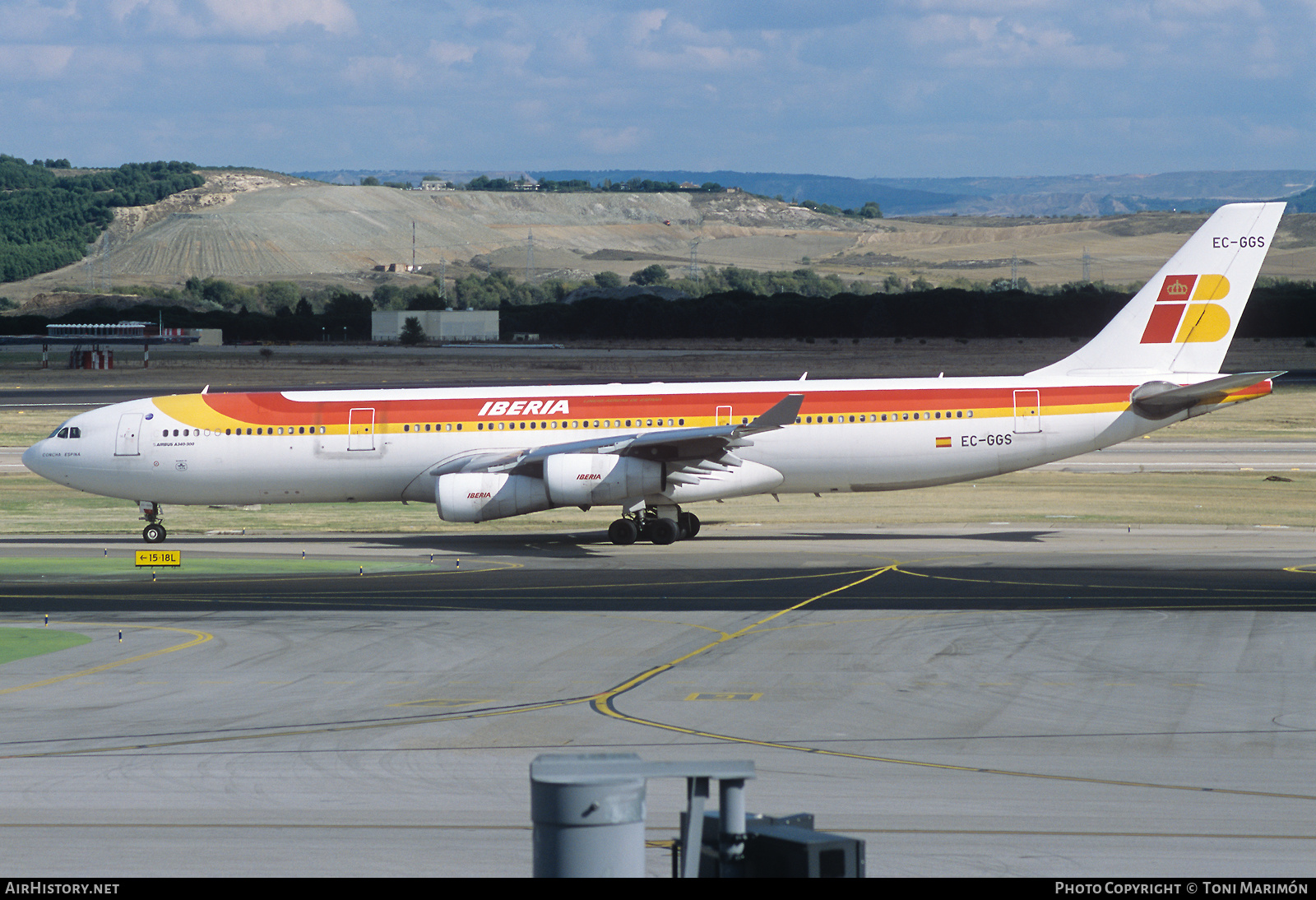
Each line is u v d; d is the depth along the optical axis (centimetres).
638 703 8381
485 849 5591
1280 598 11931
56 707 8319
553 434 17200
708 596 12506
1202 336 16925
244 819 6041
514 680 9062
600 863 3391
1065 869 5259
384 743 7456
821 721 7869
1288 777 6619
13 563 15212
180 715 8131
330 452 17212
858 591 12638
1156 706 8144
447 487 16338
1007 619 11050
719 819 3791
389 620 11344
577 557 15538
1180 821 5897
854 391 17112
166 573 14300
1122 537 16838
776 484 17125
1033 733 7550
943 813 6041
